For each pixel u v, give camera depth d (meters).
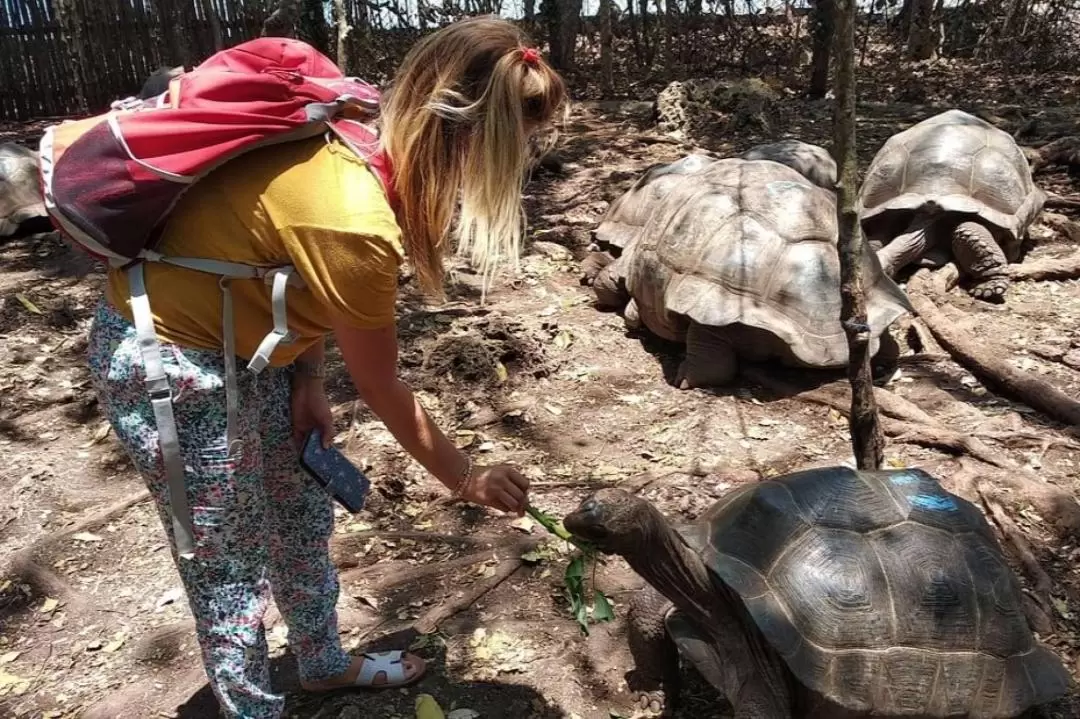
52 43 10.57
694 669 2.60
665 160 8.02
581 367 4.46
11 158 6.83
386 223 1.61
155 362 1.71
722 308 4.03
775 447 3.72
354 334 1.71
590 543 1.97
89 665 2.72
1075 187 6.85
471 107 1.66
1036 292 5.25
